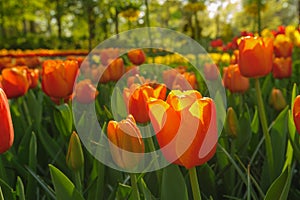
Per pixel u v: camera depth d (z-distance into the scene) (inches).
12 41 410.9
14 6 438.9
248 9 148.9
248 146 45.8
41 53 188.9
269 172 40.6
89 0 170.7
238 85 50.7
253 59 40.2
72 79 45.8
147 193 33.1
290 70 58.5
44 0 381.4
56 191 31.7
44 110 64.4
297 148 38.0
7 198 35.2
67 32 491.5
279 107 49.9
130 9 161.2
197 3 165.9
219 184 41.4
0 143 30.9
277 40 66.6
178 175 32.2
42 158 46.6
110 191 39.6
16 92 49.2
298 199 40.6
